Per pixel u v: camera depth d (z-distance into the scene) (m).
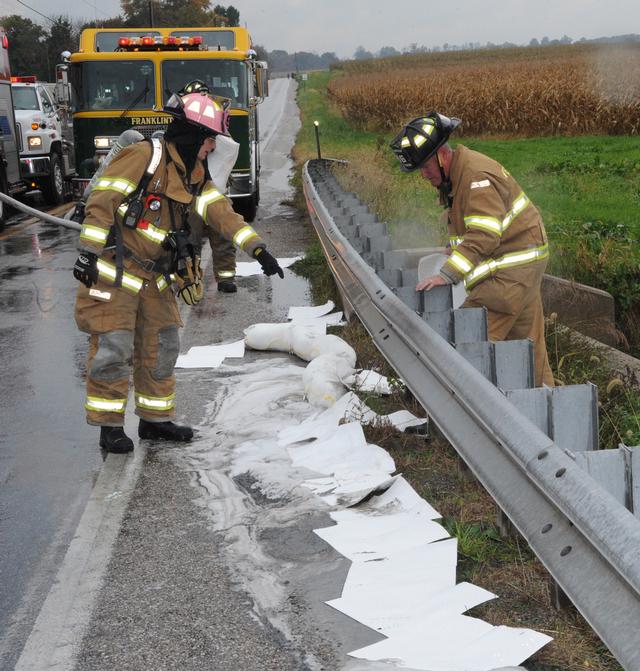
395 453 4.81
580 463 3.12
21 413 6.04
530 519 3.20
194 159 4.95
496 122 31.59
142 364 5.27
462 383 4.07
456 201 4.95
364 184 14.57
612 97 30.05
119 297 5.00
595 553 2.77
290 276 10.95
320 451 4.88
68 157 21.47
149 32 15.44
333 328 7.82
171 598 3.51
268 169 27.64
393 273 6.38
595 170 19.22
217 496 4.48
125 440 5.16
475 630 3.04
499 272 5.17
